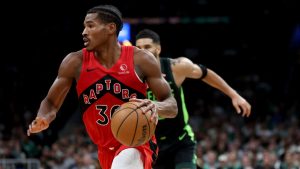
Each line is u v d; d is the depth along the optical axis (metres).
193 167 5.80
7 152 12.60
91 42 4.21
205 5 21.44
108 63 4.25
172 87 5.76
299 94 22.16
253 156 12.91
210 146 14.26
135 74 4.23
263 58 23.34
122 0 19.72
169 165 5.95
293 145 14.11
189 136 5.97
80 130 16.56
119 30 4.30
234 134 16.55
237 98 6.09
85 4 19.48
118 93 4.22
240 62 23.80
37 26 19.77
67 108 17.48
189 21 21.36
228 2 21.39
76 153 13.24
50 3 19.67
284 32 21.89
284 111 20.19
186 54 22.47
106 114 4.27
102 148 4.45
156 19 20.78
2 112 17.34
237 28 22.09
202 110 20.52
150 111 3.90
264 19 21.45
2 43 19.42
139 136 3.85
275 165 12.06
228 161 12.27
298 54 22.58
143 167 4.33
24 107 17.59
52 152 13.05
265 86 23.00
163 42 21.81
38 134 13.56
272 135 15.78
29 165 11.47
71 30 19.70
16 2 19.72
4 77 18.73
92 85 4.25
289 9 20.70
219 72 23.47
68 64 4.30
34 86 18.48
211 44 22.83
